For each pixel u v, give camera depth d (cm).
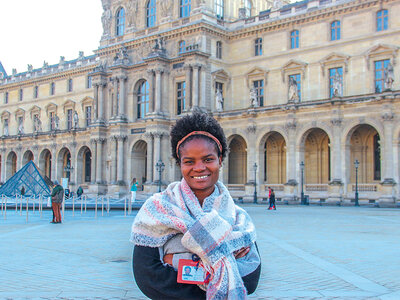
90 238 2403
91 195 8494
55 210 3372
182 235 447
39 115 12094
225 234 433
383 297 1140
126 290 1228
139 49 8681
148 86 8462
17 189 4706
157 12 8606
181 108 8000
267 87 7812
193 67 7662
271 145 7688
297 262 1653
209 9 8025
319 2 7300
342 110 6162
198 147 457
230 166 8106
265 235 2509
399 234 2573
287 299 1123
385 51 6612
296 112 6581
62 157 10362
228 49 8281
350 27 6981
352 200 6069
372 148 6600
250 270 451
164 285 432
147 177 8031
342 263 1633
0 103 13050
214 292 417
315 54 7319
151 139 8025
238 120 7206
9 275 1437
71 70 11331
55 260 1714
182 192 464
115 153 8631
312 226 3061
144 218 447
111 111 9006
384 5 6656
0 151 11700
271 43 7812
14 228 2958
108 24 9394
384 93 5750
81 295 1167
